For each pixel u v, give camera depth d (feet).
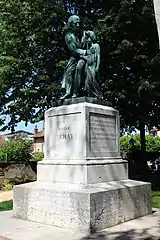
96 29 47.39
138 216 24.22
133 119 52.70
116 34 47.88
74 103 25.04
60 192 21.59
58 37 51.65
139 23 47.60
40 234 19.69
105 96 48.26
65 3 54.60
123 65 51.31
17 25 51.01
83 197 20.33
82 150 23.24
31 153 72.33
